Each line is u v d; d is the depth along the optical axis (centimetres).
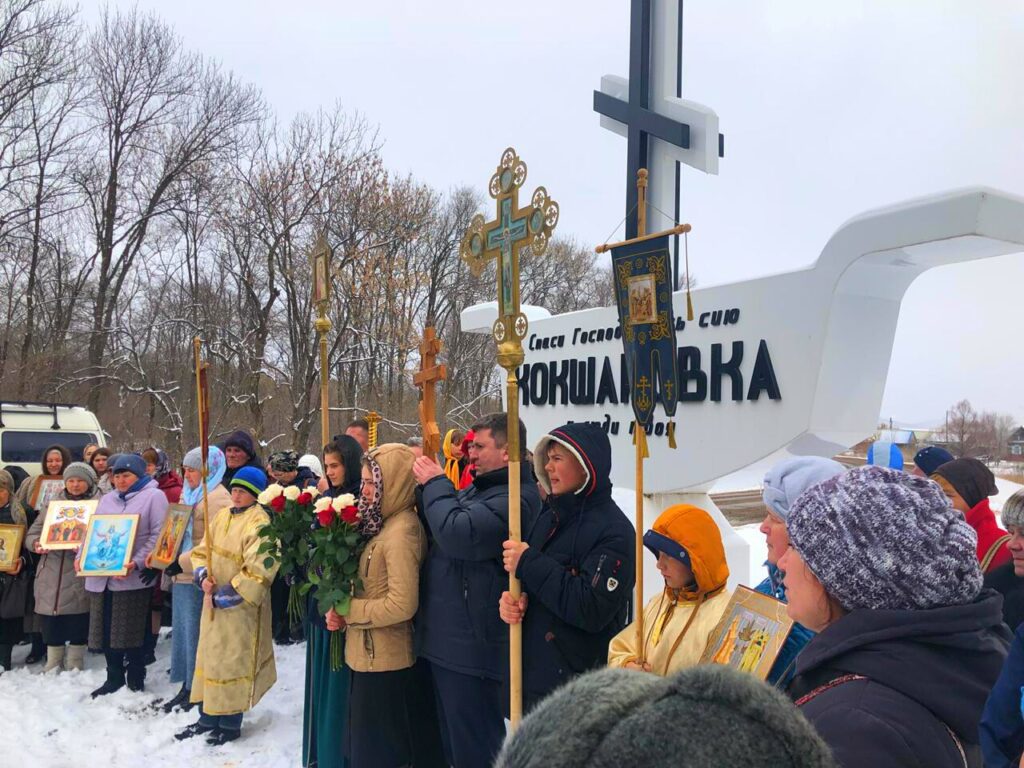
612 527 308
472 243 354
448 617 354
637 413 315
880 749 119
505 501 344
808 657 140
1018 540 288
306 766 456
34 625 661
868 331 434
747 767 70
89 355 2022
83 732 512
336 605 378
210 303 2130
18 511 672
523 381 646
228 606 495
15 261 1961
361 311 1877
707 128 521
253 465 574
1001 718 188
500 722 352
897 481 142
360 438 589
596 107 595
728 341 473
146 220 2088
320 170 1898
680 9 559
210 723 501
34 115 1970
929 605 132
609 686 79
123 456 607
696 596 276
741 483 538
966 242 368
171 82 2089
